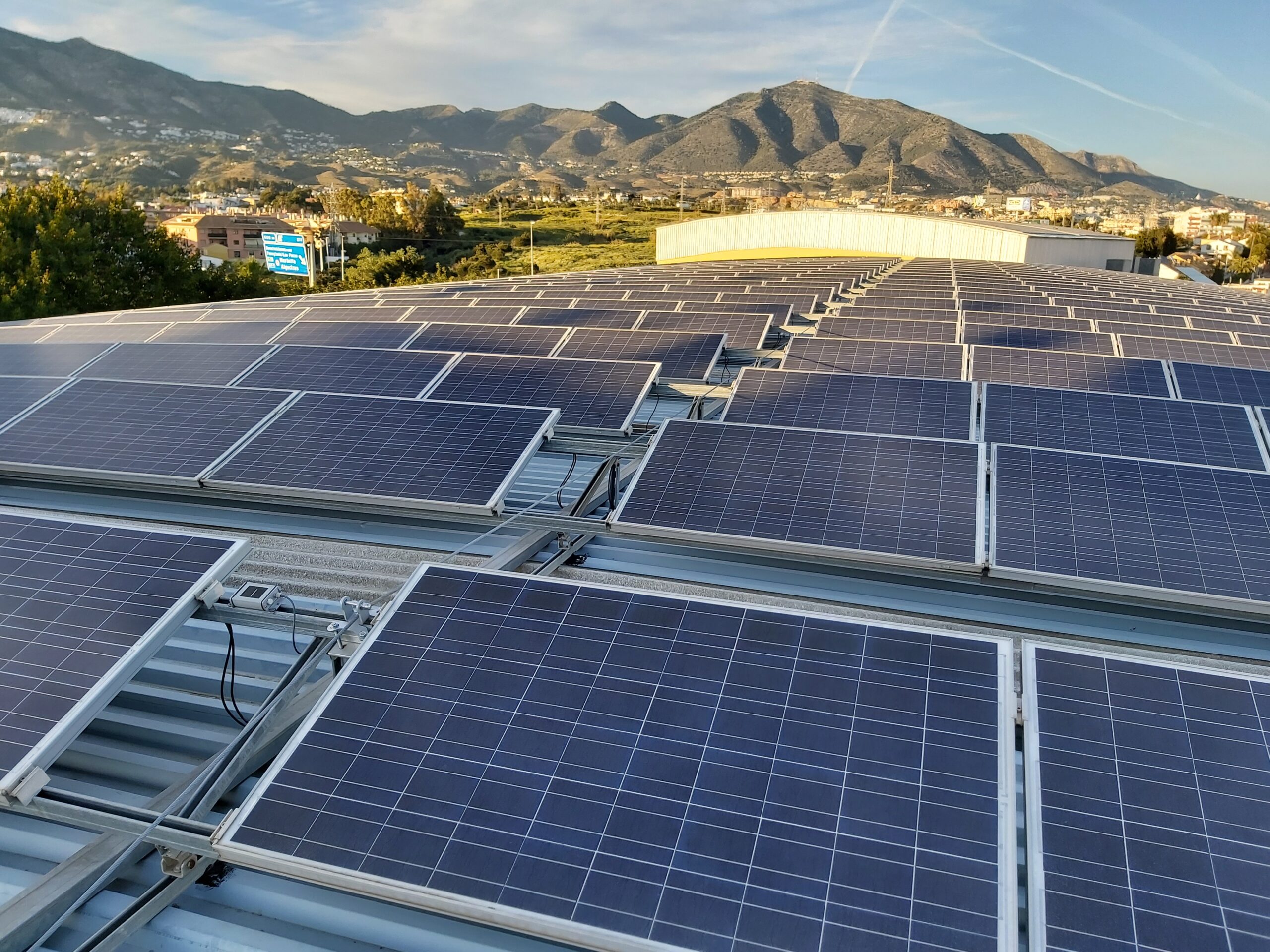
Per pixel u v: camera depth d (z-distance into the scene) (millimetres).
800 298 27984
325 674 7047
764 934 3926
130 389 11641
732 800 4520
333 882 4324
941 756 4664
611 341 16734
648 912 4039
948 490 8312
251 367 14062
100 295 48594
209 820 5555
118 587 6352
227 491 9453
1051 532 7730
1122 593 7148
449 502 8594
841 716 4930
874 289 34688
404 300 31031
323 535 9531
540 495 10914
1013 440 10984
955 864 4145
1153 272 81625
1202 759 4586
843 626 5512
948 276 43219
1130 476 8438
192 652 7402
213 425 10523
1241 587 7070
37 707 5312
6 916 4473
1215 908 3918
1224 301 37094
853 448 9039
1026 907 4719
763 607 5707
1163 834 4238
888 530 7840
